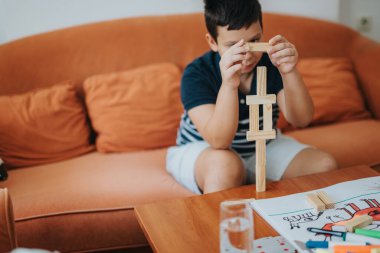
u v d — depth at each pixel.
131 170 1.38
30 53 1.67
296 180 0.99
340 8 2.19
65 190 1.25
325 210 0.83
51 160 1.54
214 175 1.05
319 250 0.67
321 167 1.11
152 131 1.60
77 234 1.16
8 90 1.63
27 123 1.53
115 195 1.20
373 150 1.45
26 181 1.36
